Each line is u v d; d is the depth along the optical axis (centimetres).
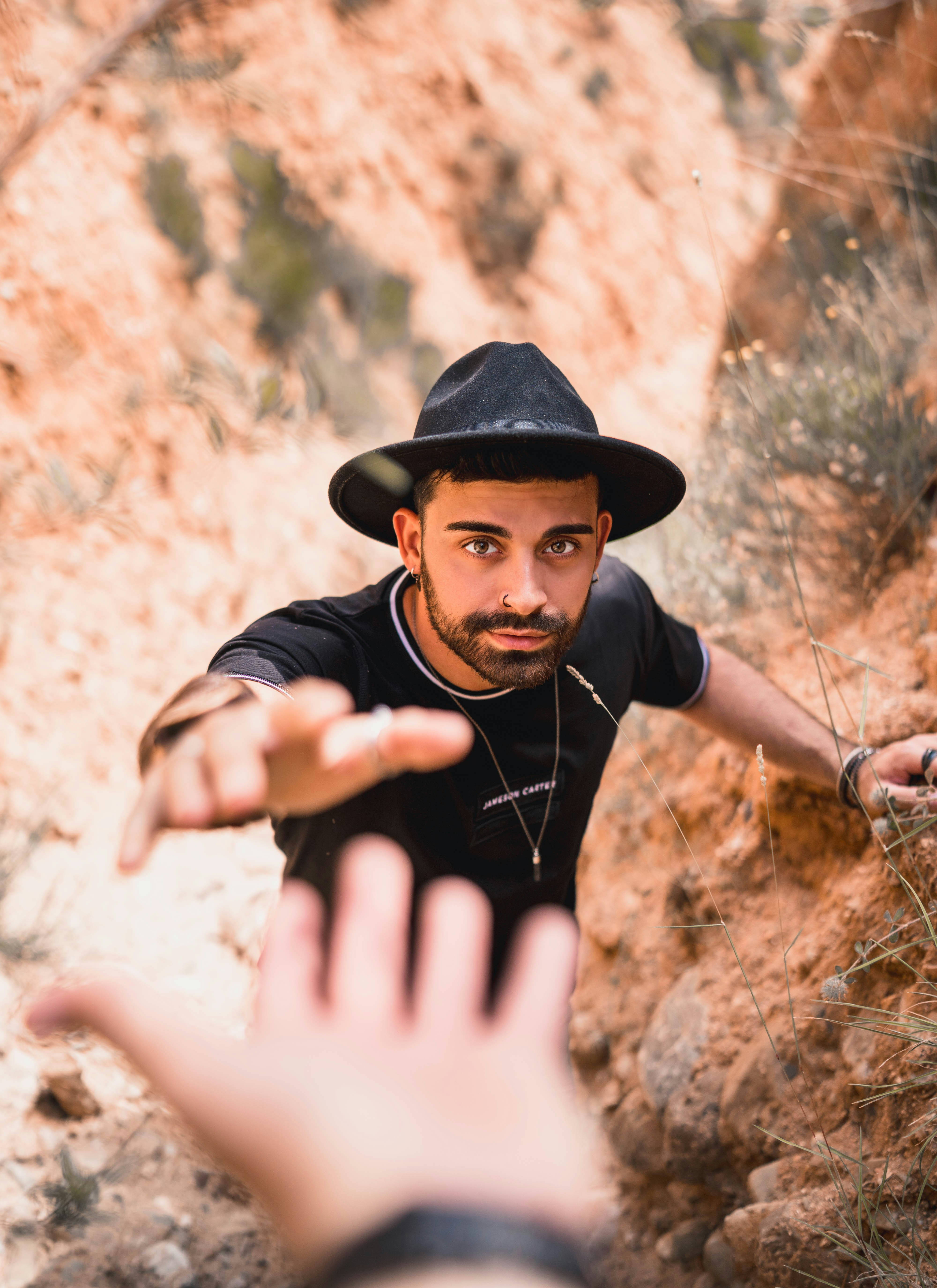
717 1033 212
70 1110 217
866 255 372
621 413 447
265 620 164
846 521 254
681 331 476
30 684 294
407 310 407
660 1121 215
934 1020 158
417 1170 41
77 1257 196
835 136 461
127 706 306
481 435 137
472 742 163
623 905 262
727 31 511
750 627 263
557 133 479
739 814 237
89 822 281
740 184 508
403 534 158
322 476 368
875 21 445
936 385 272
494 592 145
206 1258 200
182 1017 48
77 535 316
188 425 339
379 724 68
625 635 178
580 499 145
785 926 214
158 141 364
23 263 321
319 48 425
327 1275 39
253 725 70
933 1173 150
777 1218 164
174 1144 215
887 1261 144
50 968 214
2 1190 203
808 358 302
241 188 379
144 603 321
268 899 281
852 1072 175
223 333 358
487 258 451
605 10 429
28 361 315
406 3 459
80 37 340
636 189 491
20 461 305
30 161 331
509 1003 51
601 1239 208
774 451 267
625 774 281
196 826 67
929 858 172
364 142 427
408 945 175
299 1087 44
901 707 204
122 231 348
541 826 172
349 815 163
